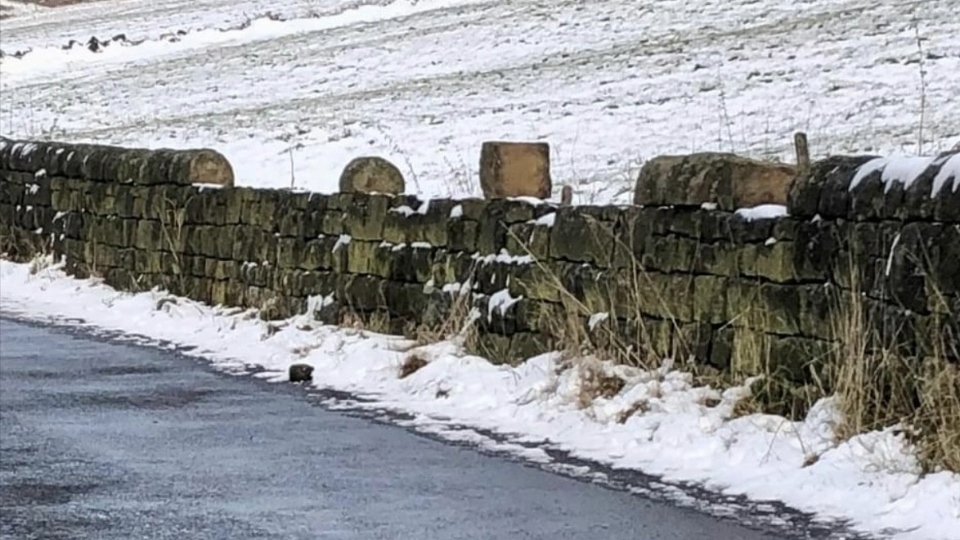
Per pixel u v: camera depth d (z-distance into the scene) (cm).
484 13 5159
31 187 2084
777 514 795
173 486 883
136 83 4681
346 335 1376
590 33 4344
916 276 863
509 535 764
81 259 1942
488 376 1164
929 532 744
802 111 2733
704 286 1038
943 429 815
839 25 3706
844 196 930
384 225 1392
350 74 4328
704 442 940
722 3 4456
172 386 1238
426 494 855
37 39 6444
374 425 1062
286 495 857
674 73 3422
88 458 961
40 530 786
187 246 1712
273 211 1559
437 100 3581
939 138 2189
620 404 1023
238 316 1558
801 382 955
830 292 939
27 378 1277
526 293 1201
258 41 5434
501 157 1284
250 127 3491
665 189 1073
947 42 3222
